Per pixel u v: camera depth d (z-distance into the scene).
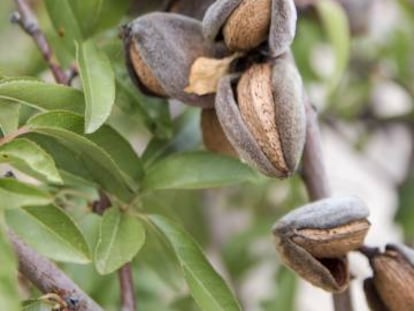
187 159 0.52
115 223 0.49
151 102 0.54
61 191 0.52
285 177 0.48
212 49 0.50
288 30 0.48
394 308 0.51
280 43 0.48
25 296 0.54
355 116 0.78
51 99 0.49
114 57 0.54
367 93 0.78
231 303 0.49
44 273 0.47
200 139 0.56
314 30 0.69
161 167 0.52
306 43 0.70
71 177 0.51
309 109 0.53
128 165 0.52
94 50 0.50
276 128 0.48
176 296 0.67
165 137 0.55
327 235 0.48
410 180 0.76
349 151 0.87
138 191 0.52
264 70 0.48
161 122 0.55
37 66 0.66
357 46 0.77
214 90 0.50
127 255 0.48
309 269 0.49
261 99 0.48
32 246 0.46
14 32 0.73
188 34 0.50
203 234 0.76
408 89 0.77
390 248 0.50
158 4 0.54
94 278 0.60
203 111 0.52
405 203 0.76
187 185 0.52
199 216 0.76
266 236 0.75
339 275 0.49
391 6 0.77
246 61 0.49
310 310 0.93
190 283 0.49
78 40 0.55
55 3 0.55
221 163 0.52
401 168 0.82
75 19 0.55
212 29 0.49
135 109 0.54
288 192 0.74
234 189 0.79
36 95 0.48
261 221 0.76
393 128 0.81
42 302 0.46
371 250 0.50
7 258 0.41
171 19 0.50
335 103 0.77
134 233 0.49
